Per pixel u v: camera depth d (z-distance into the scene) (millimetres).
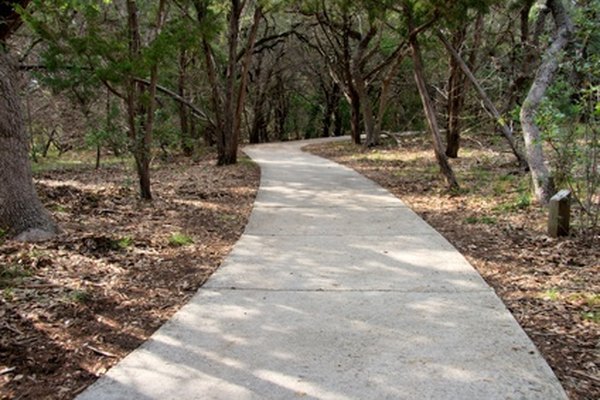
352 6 10383
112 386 2803
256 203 8172
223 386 2789
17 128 5625
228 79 13430
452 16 7738
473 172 10672
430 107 8609
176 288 4320
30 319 3596
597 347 3109
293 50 25812
